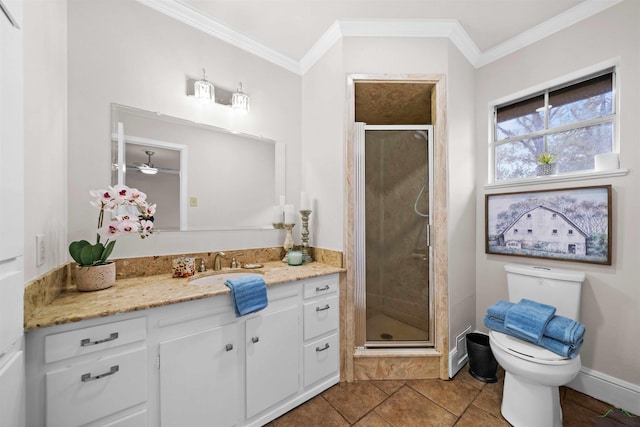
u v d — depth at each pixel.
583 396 1.61
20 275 0.80
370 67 1.84
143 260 1.53
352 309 1.79
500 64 2.07
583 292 1.66
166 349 1.10
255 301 1.31
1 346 0.70
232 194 1.92
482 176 2.17
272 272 1.66
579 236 1.67
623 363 1.52
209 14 1.74
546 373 1.24
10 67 0.76
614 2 1.57
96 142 1.41
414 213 2.14
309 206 2.21
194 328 1.18
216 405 1.23
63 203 1.27
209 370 1.21
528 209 1.90
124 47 1.50
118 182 1.47
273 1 1.63
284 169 2.20
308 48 2.10
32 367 0.86
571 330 1.29
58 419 0.89
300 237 2.26
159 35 1.62
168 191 1.64
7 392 0.74
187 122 1.72
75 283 1.29
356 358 1.80
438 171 1.86
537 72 1.88
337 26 1.82
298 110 2.31
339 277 1.80
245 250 1.96
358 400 1.59
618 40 1.56
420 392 1.66
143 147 1.56
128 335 1.02
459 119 1.99
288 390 1.50
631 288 1.50
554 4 1.64
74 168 1.34
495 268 2.09
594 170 1.65
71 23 1.34
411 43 1.85
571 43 1.73
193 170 1.75
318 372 1.65
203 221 1.78
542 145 1.91
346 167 1.83
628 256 1.51
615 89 1.60
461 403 1.56
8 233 0.74
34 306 0.93
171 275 1.56
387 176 2.27
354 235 1.85
